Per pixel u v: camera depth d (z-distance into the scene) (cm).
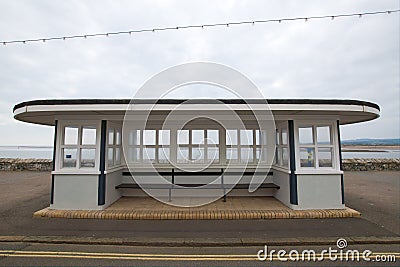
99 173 578
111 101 519
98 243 417
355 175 1312
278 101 516
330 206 573
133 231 459
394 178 1189
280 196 652
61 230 465
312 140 596
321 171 580
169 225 491
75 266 341
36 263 349
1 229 471
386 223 501
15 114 565
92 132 595
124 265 344
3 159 1520
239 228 474
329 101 518
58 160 584
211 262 353
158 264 347
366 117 617
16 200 703
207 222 508
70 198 574
